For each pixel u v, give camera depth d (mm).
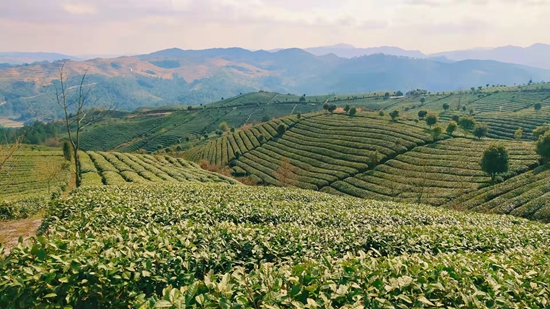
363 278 5945
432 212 19703
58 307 5652
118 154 72875
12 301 5516
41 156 71938
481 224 17625
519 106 143750
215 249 7969
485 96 174250
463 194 53656
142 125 186125
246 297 5176
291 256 8523
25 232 16234
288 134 103062
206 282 5438
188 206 14789
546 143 56031
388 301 5215
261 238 8953
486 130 81000
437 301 5629
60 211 13547
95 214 12109
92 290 5988
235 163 90562
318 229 11742
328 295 5406
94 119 41375
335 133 94750
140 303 5359
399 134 84062
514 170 58219
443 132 84375
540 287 6273
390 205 23828
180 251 7355
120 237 7965
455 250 11070
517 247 12328
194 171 59594
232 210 14828
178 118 194625
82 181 41281
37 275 5758
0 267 6078
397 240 11141
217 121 183375
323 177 68625
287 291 5496
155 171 54000
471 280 6391
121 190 21031
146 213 13094
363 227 13125
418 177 62312
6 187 50031
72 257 6285
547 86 173125
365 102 197375
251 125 142000
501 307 5559
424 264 6773
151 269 6578
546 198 43531
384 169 67562
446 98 184125
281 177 72438
